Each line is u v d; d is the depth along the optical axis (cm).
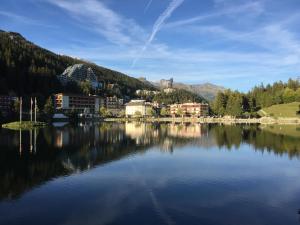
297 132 12550
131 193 3659
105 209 3131
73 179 4272
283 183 4166
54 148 7138
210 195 3609
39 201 3353
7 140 8594
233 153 6688
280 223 2823
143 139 9494
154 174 4616
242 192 3744
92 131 12625
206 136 10662
